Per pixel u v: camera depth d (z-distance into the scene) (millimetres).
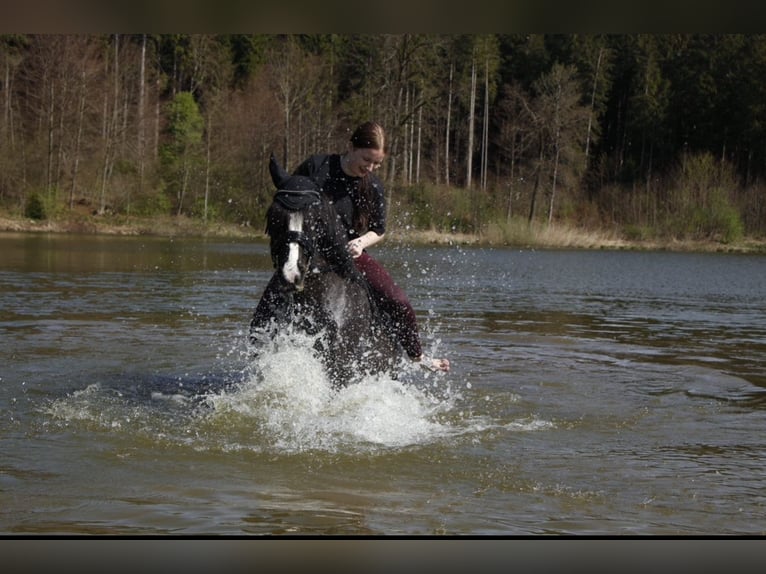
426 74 51594
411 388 6648
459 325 10953
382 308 6203
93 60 50094
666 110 66250
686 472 4691
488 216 47188
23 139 49250
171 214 49281
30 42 49656
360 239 5855
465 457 4902
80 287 14805
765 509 4129
